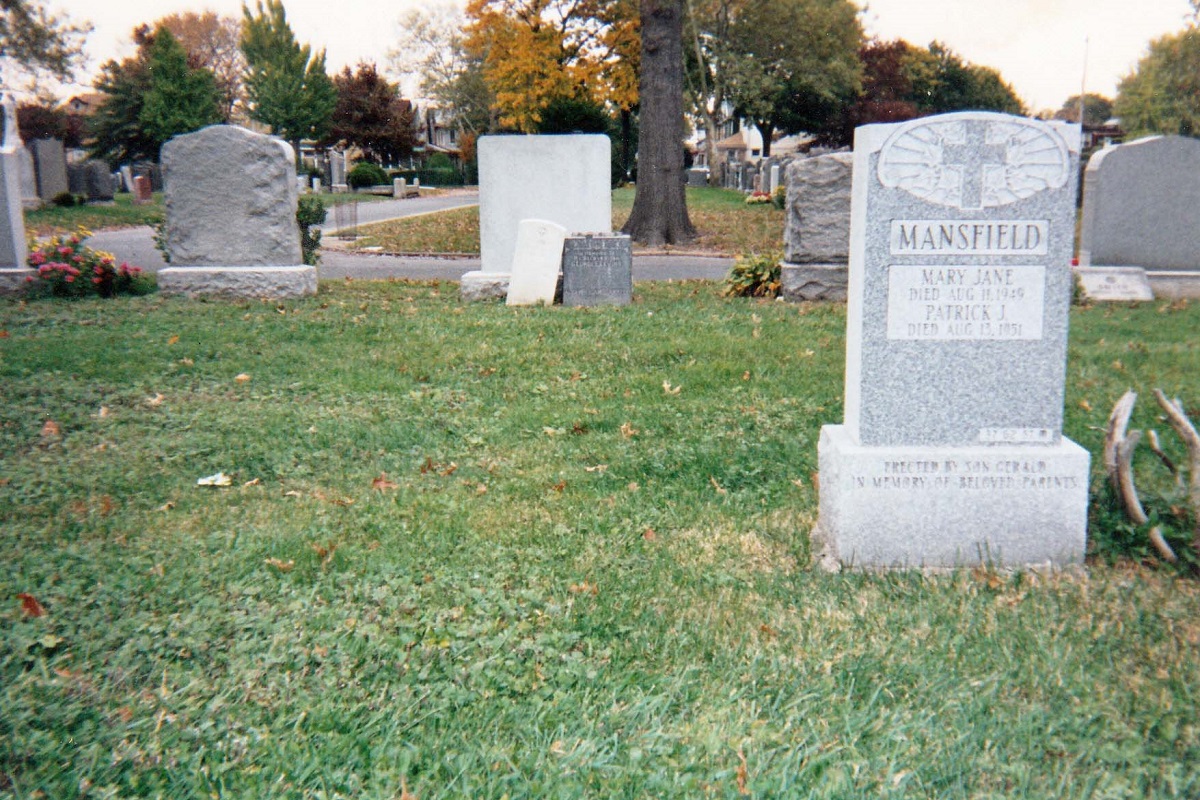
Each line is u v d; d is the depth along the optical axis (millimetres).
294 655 3783
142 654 3756
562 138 14523
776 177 38812
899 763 3152
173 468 6293
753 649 3908
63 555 4695
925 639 3957
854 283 4898
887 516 4742
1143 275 14039
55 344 9773
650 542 5090
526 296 13367
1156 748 3217
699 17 53719
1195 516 4691
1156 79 62094
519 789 2988
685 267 20078
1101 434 6746
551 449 6820
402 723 3363
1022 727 3311
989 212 4586
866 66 71250
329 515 5418
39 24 50719
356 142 73062
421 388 8484
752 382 8625
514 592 4398
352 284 15516
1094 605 4266
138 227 28172
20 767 3070
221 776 3059
